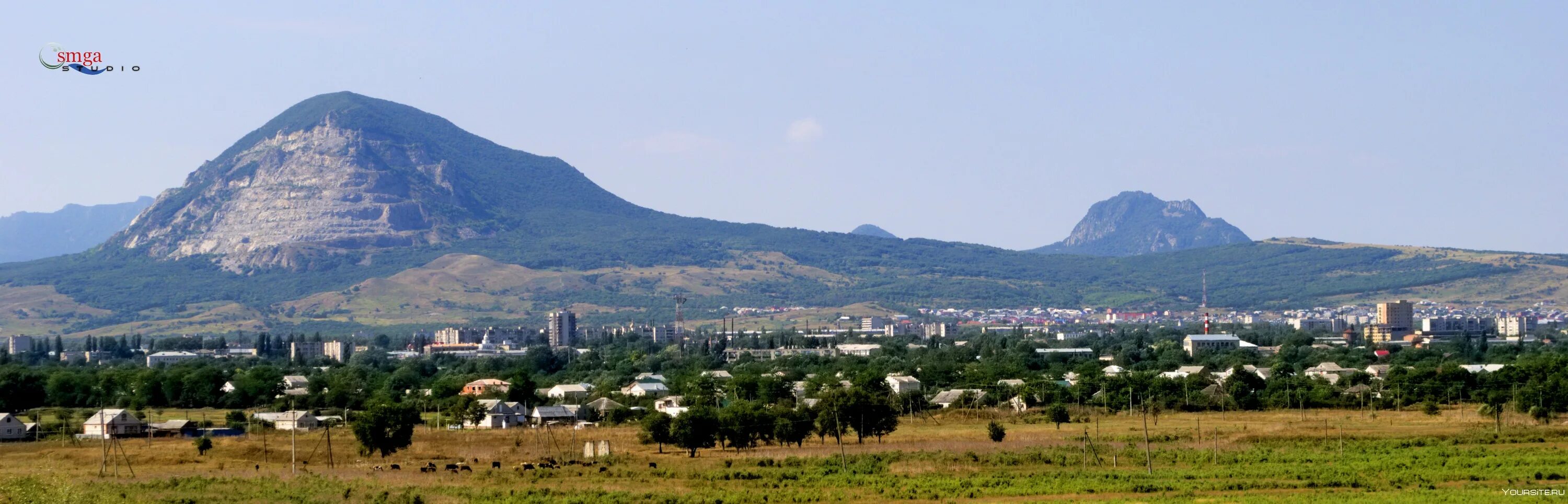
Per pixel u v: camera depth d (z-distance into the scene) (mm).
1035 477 176250
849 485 171250
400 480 176375
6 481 156875
